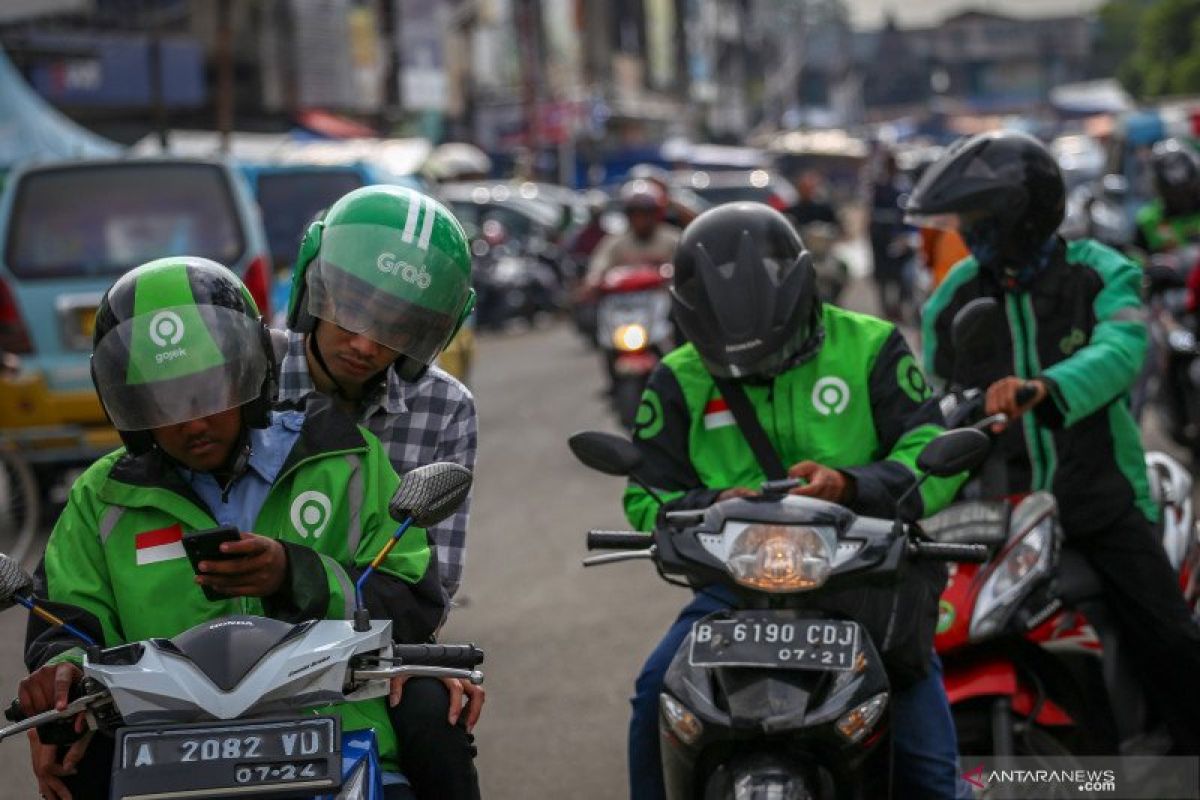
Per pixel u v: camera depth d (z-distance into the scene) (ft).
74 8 96.99
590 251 73.82
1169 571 18.54
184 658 11.34
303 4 134.00
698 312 15.44
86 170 41.22
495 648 28.17
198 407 12.03
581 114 185.06
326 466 12.73
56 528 12.85
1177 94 307.58
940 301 19.62
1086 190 36.32
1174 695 18.75
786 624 14.03
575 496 41.22
